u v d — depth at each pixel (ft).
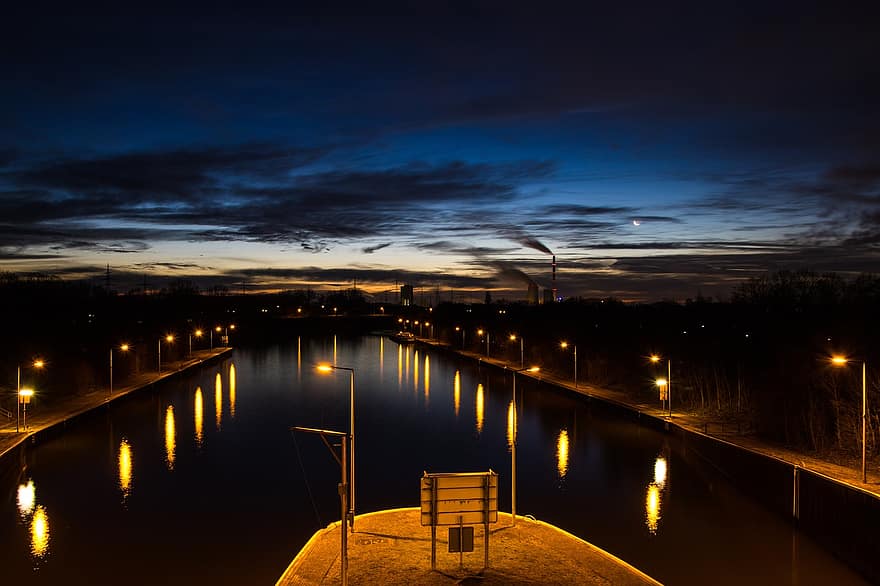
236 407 344.90
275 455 242.37
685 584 140.05
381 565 124.98
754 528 171.73
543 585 117.80
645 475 218.59
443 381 449.89
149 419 309.42
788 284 434.30
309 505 186.50
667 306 637.30
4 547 156.87
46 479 210.79
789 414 224.33
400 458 240.32
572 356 435.94
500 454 246.47
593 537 164.86
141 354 445.78
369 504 187.42
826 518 159.33
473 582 118.11
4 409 277.03
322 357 621.72
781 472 179.52
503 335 591.37
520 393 393.29
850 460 189.37
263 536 163.84
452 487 123.13
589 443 262.26
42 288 590.96
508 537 139.64
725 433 238.68
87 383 351.05
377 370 515.09
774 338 317.01
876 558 139.74
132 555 152.46
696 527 172.14
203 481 208.64
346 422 306.96
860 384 220.02
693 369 331.57
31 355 342.85
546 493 199.41
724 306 506.07
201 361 512.22
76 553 153.48
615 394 353.31
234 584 138.51
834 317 325.83
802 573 145.38
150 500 190.39
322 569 123.44
